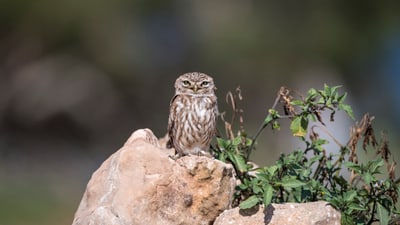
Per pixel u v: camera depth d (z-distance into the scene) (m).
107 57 24.64
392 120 26.53
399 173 14.48
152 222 5.95
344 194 6.07
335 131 22.17
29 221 14.52
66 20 24.16
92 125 25.98
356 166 6.21
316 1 25.12
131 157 6.09
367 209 6.29
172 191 6.04
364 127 6.81
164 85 25.72
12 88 25.50
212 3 25.06
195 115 7.19
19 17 24.42
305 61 25.22
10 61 25.25
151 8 24.42
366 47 25.77
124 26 24.41
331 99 6.33
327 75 25.55
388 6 25.69
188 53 25.20
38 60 25.20
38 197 16.20
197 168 6.09
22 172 19.91
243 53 24.52
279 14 25.16
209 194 6.08
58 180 18.86
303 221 5.79
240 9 25.03
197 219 6.07
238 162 6.49
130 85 25.52
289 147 18.73
